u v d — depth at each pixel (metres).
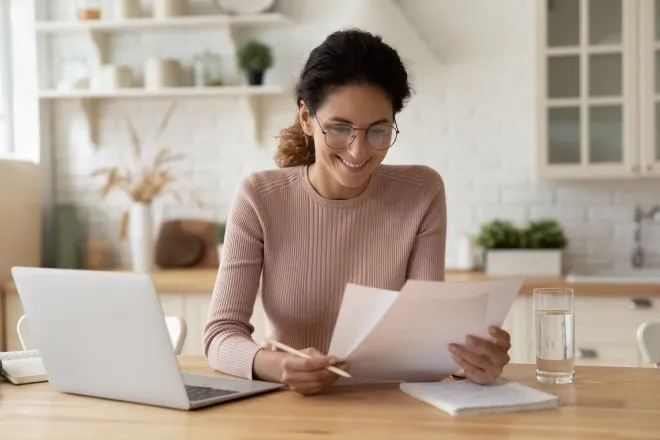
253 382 1.78
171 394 1.59
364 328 1.68
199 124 4.53
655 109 3.84
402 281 2.04
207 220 4.52
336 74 1.75
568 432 1.40
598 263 4.21
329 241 2.03
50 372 1.77
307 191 2.05
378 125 1.78
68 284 1.65
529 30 4.20
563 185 4.22
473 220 4.29
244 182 2.09
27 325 2.55
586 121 3.88
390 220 2.04
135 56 4.55
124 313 1.59
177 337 2.49
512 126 4.24
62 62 4.53
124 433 1.45
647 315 3.63
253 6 4.35
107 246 4.54
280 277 2.04
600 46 3.86
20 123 4.55
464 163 4.29
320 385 1.66
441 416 1.51
